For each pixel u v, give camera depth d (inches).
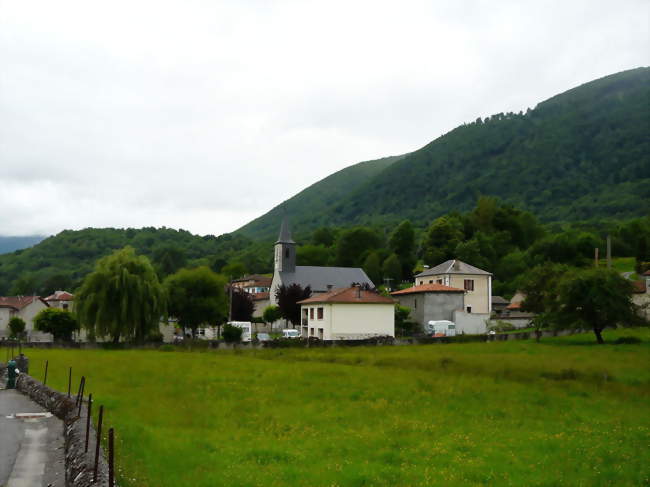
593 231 6269.7
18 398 1065.5
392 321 2947.8
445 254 5703.7
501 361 1595.7
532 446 697.6
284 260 4616.1
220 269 7677.2
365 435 747.4
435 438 738.8
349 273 4749.0
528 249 5590.6
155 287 2721.5
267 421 839.1
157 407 920.3
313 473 573.0
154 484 517.0
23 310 4180.6
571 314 2206.0
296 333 3238.2
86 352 2277.3
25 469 580.7
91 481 472.4
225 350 2343.8
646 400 1039.0
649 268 3860.7
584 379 1256.8
